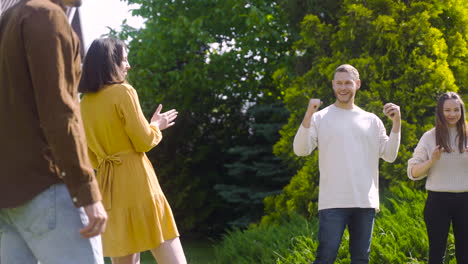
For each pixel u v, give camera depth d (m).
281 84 10.50
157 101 11.40
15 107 2.15
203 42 11.29
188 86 11.23
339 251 5.56
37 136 2.16
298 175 7.98
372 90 7.66
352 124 4.40
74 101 2.13
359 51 8.01
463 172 4.70
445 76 7.39
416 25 7.53
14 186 2.15
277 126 10.27
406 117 7.54
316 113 4.51
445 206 4.72
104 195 3.41
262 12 10.76
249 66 11.36
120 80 3.51
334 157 4.35
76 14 6.74
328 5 8.55
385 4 7.83
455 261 5.21
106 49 3.47
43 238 2.20
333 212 4.32
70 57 2.12
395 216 6.12
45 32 2.06
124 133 3.43
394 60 7.71
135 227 3.39
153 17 11.30
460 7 7.80
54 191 2.17
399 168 7.24
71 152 2.05
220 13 11.09
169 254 3.50
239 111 11.96
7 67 2.14
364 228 4.35
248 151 10.41
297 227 6.77
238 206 11.22
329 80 8.18
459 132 4.68
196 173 11.76
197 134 11.79
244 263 6.52
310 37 8.34
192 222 11.49
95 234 2.14
